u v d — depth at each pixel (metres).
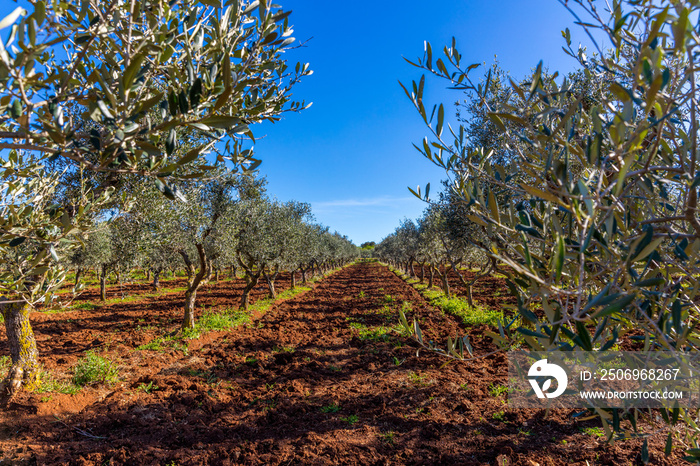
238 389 7.28
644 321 1.43
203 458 4.61
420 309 15.86
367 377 7.72
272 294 21.22
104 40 1.95
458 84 1.79
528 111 1.64
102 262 19.31
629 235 1.34
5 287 3.25
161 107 1.75
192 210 10.54
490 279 26.48
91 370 7.30
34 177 3.69
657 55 0.96
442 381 6.99
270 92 2.59
